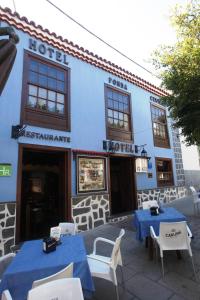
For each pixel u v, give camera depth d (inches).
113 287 123.8
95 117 285.6
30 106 223.9
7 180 193.8
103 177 277.3
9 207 190.2
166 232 138.0
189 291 117.2
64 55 263.7
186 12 216.4
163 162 410.6
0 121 198.1
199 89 218.5
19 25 223.6
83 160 259.8
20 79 218.1
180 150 453.4
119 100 330.6
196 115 237.9
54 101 246.7
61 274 80.9
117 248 115.8
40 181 311.6
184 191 438.9
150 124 381.7
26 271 89.9
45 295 66.3
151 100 396.2
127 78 346.9
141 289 121.0
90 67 293.6
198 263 147.5
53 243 110.6
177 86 228.5
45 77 242.1
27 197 297.9
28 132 214.5
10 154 199.5
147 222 160.9
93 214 255.4
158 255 163.6
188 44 210.8
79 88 273.9
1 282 88.0
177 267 143.9
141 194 333.1
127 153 320.5
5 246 182.7
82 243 119.5
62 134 244.5
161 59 230.5
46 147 227.3
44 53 243.8
